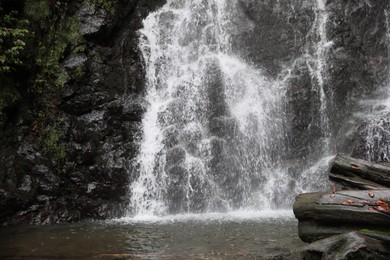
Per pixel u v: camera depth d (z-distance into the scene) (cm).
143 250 695
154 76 1297
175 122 1233
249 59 1344
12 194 984
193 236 792
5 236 845
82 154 1103
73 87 1142
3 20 1105
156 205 1121
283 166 1209
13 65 1109
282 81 1295
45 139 1095
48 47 1165
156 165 1162
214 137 1210
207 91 1263
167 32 1371
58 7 1203
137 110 1210
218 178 1167
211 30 1391
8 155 1029
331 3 1375
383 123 1198
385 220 581
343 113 1275
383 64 1369
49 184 1055
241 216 1026
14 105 1087
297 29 1355
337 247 568
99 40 1241
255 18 1384
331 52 1323
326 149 1238
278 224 895
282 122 1252
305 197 660
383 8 1415
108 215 1064
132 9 1366
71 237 816
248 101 1274
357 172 680
